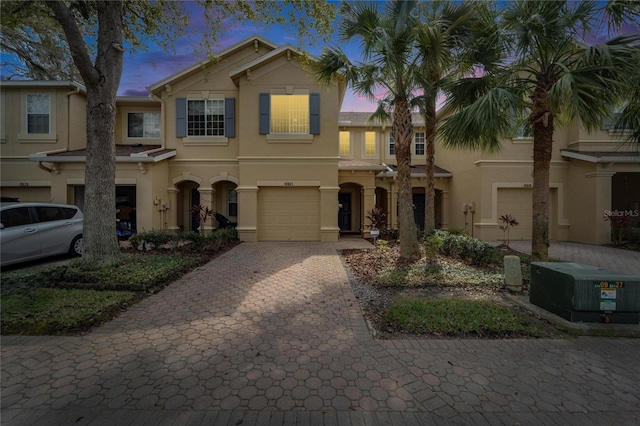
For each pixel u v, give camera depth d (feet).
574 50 21.01
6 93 39.11
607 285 12.24
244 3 24.67
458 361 9.91
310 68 30.48
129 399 8.04
